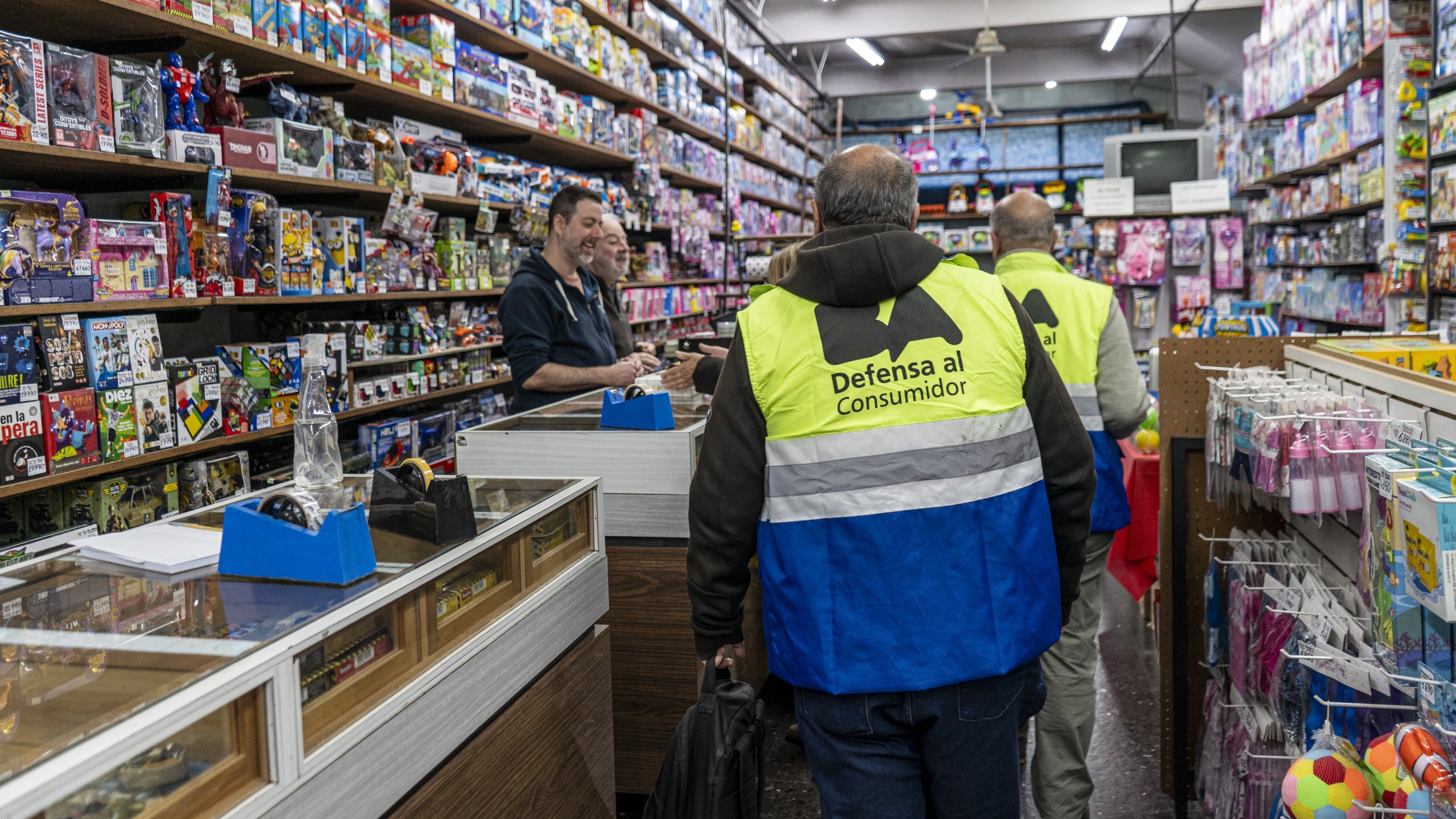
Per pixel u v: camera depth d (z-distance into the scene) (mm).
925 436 1480
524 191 4898
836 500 1479
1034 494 1552
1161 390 2678
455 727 1461
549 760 1772
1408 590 1395
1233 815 2256
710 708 1659
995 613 1483
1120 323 2455
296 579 1329
